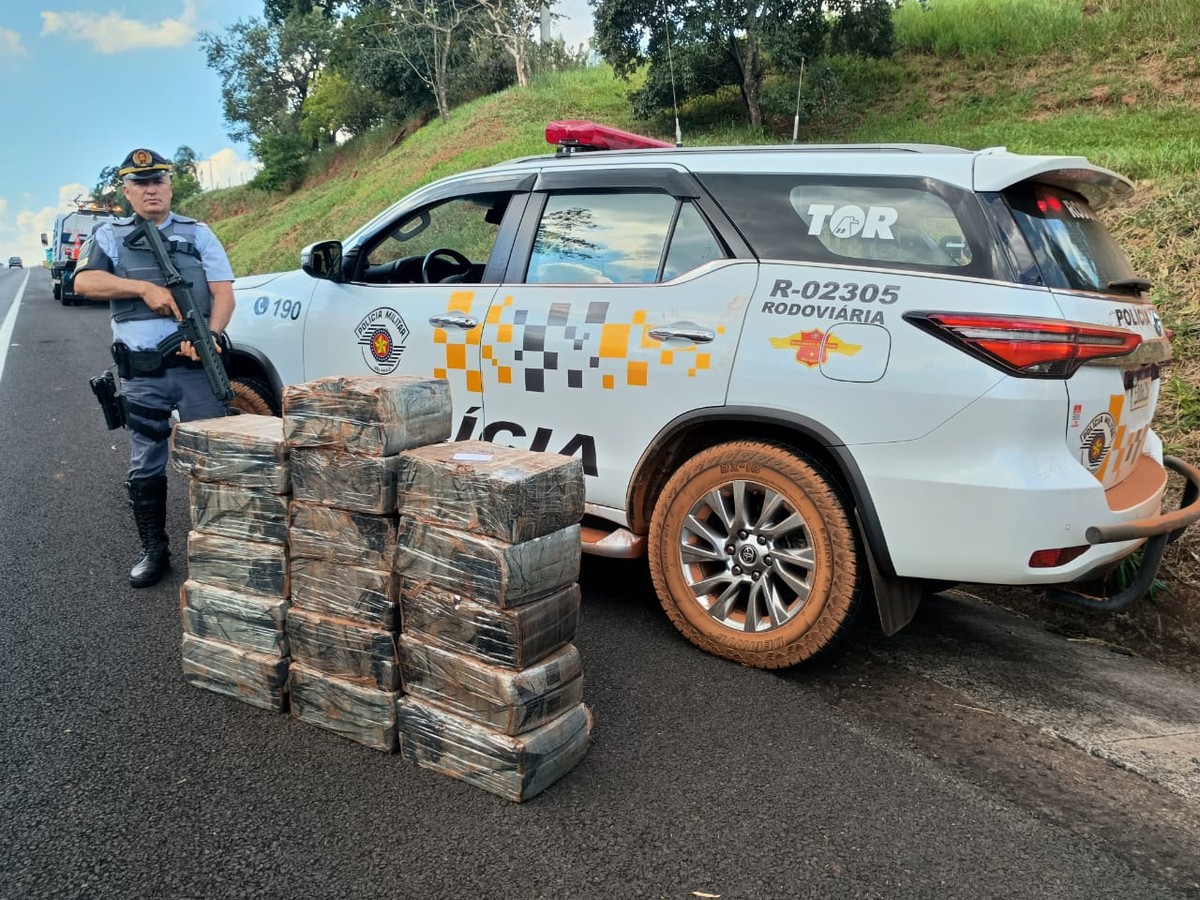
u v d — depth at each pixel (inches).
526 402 146.7
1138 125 409.7
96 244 142.3
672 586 134.3
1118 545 115.6
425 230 171.3
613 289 139.2
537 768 93.8
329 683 104.3
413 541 96.2
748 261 128.0
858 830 91.5
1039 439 107.4
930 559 114.0
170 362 142.8
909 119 517.3
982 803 97.7
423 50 989.8
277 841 85.7
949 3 672.4
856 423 116.3
